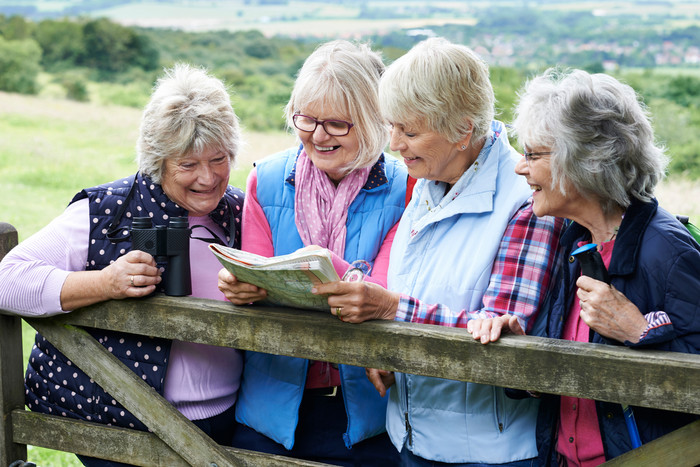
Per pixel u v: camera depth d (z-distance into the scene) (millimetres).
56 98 33469
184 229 2203
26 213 12367
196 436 2211
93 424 2377
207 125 2182
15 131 22312
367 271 2355
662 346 1794
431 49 2045
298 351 2078
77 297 2229
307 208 2381
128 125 25000
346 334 2021
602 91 1818
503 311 2033
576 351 1802
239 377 2498
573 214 1929
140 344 2320
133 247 2203
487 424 2125
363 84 2258
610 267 1836
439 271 2148
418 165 2146
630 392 1760
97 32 39656
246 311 2113
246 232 2416
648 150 1831
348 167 2328
